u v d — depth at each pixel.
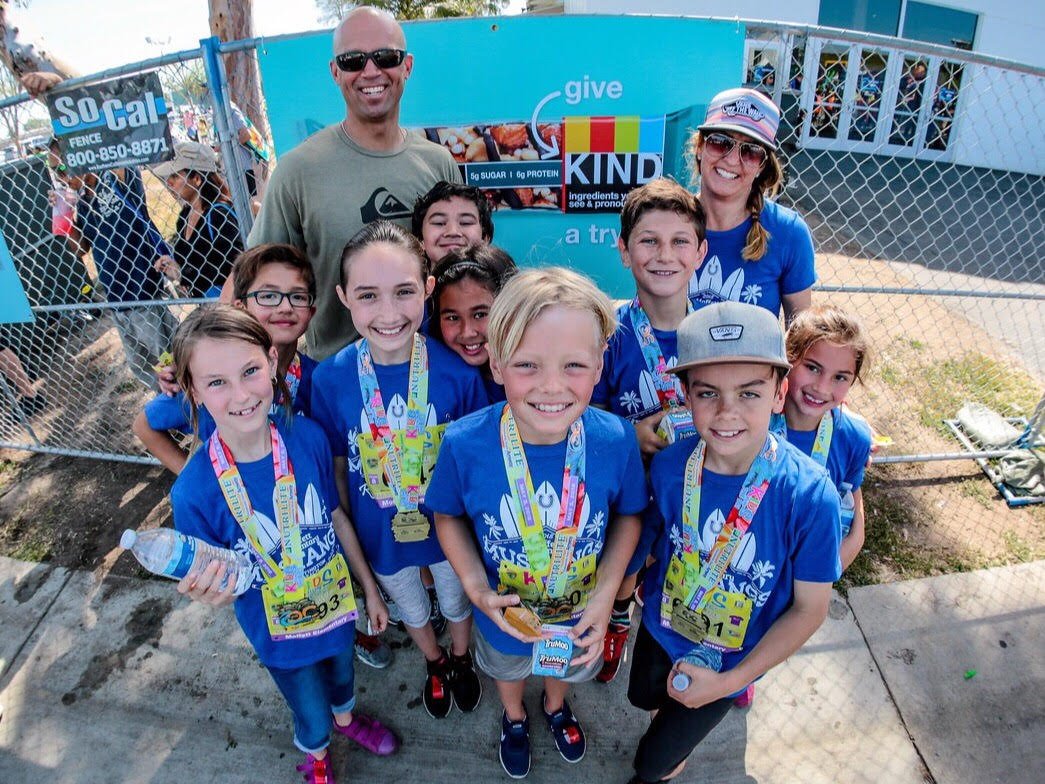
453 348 1.97
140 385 4.61
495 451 1.60
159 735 2.31
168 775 2.18
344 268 1.79
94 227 3.52
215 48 2.58
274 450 1.69
